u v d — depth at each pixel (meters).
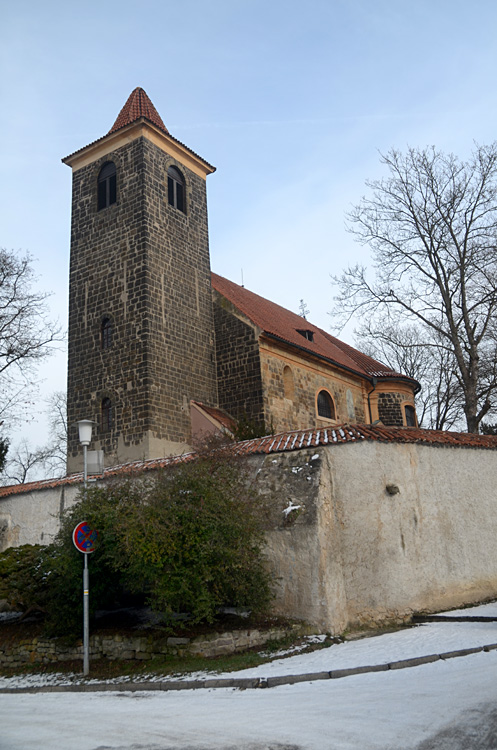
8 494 22.48
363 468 15.70
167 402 25.16
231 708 8.53
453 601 16.36
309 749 6.19
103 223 27.77
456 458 17.97
